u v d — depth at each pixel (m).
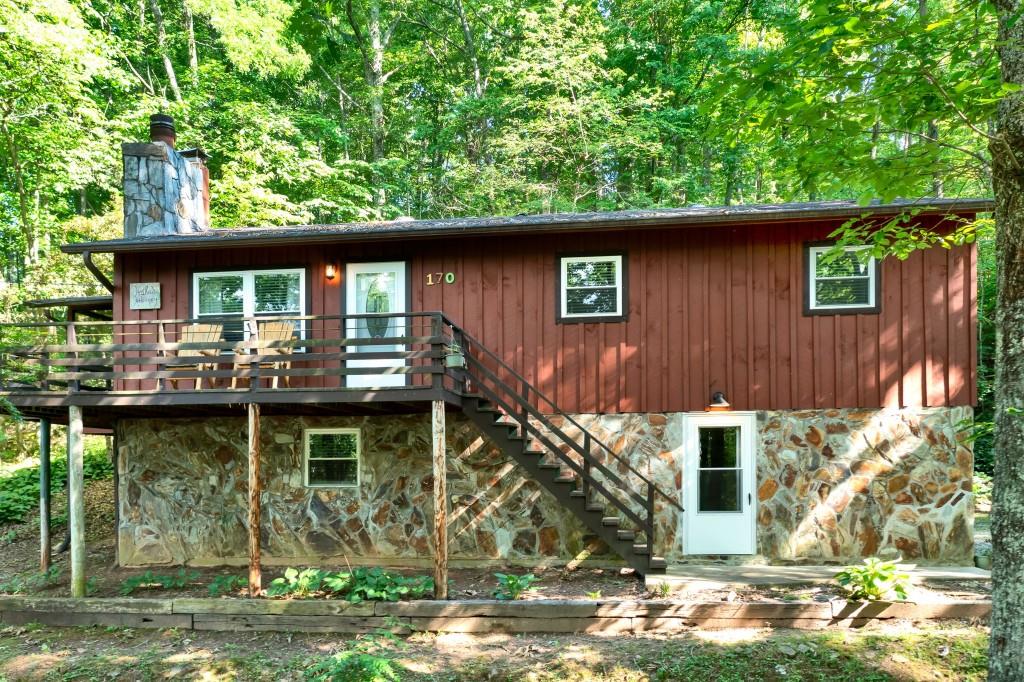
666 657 7.09
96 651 7.75
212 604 8.34
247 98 23.88
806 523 9.73
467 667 7.10
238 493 10.74
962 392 9.56
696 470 9.96
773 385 9.88
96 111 18.20
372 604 8.16
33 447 18.05
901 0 6.45
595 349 10.19
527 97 22.31
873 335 9.76
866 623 7.72
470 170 21.92
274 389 8.81
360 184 25.00
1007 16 5.82
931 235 8.70
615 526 9.19
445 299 10.52
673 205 21.95
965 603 7.63
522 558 10.12
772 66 6.23
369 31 26.53
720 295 10.02
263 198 19.55
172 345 8.97
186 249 10.56
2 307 16.91
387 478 10.48
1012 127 5.79
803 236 9.91
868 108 6.33
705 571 9.19
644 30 23.27
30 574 10.38
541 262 10.35
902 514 9.59
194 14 24.23
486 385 10.23
